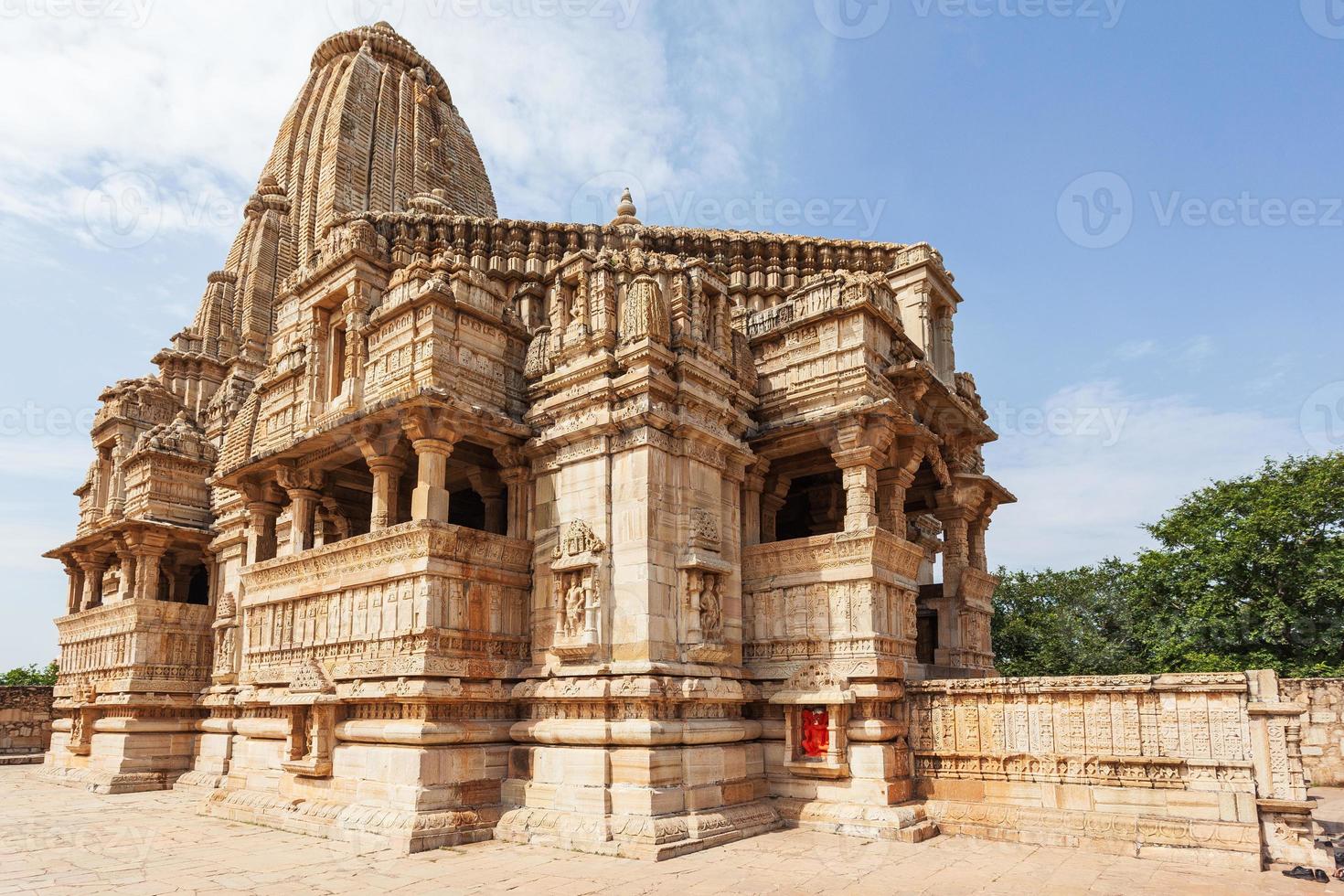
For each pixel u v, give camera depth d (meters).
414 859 15.52
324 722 19.42
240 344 43.19
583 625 18.27
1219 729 16.02
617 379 18.94
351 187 39.94
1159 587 43.16
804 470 23.59
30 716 40.81
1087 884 13.54
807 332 22.03
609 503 18.78
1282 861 14.91
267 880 14.06
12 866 15.52
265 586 23.05
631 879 13.86
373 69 45.00
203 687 30.62
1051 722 17.72
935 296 25.25
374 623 19.16
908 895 12.85
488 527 22.31
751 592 20.81
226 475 24.03
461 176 47.53
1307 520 38.16
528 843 16.77
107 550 34.22
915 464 21.94
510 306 22.62
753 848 16.33
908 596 20.91
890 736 18.52
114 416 35.19
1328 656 37.34
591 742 17.20
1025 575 50.06
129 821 21.03
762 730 19.81
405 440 20.45
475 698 18.19
